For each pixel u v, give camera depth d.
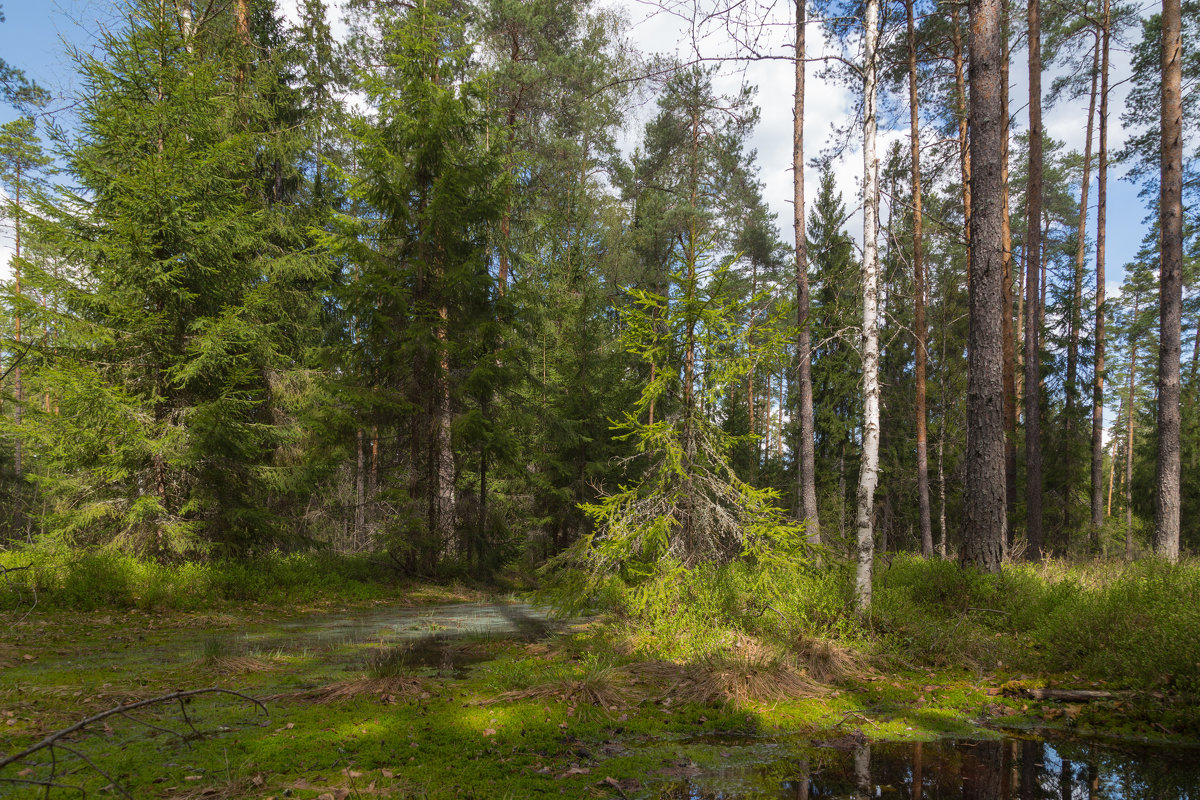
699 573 7.70
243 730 4.49
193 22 15.21
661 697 5.44
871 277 7.71
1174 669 5.19
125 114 11.77
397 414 14.47
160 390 12.23
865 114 7.87
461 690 5.64
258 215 13.16
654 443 8.07
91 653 7.16
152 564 11.23
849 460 30.23
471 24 20.98
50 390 10.96
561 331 21.70
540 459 19.22
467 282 14.41
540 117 22.75
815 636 6.83
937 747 4.42
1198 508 28.47
